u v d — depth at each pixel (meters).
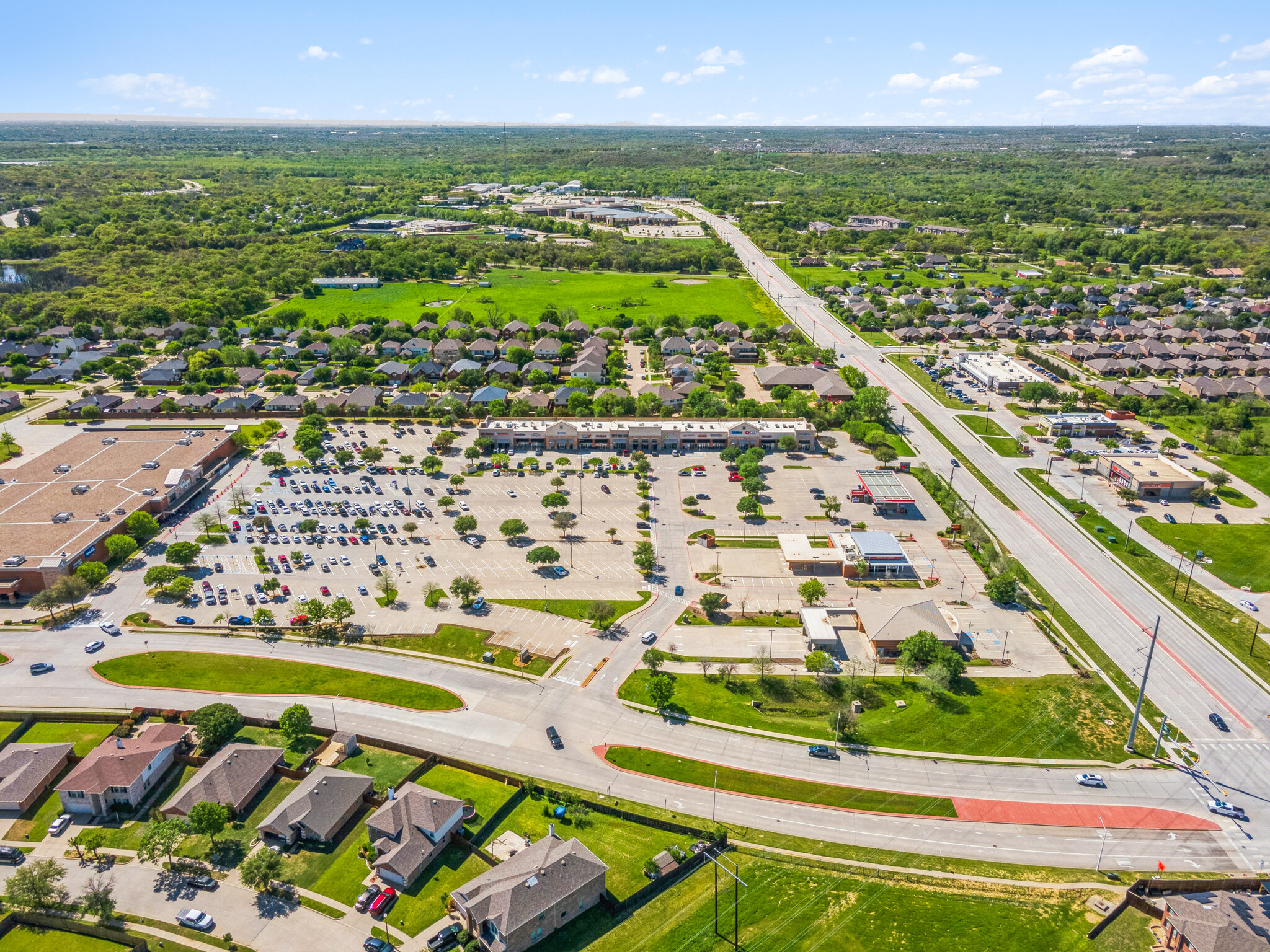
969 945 106.94
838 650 172.62
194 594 189.00
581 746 144.00
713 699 156.88
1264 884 116.50
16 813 127.88
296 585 193.25
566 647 171.38
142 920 109.06
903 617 175.25
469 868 117.50
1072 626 181.38
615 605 186.62
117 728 145.00
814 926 109.38
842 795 134.00
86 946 106.44
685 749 143.88
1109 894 115.50
